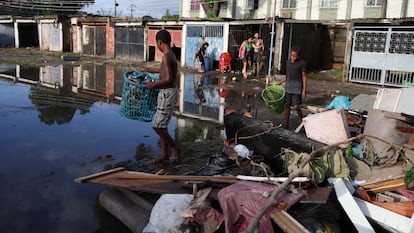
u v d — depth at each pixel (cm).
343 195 342
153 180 374
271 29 1833
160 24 2259
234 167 454
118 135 650
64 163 505
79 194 412
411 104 543
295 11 2309
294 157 405
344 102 733
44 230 338
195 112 879
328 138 504
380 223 327
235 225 296
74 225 349
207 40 2038
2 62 2075
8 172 468
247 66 1800
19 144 582
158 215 309
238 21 1864
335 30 2100
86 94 1083
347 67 1588
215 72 1906
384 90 577
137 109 536
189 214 297
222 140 636
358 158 436
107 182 363
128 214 353
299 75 701
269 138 477
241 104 999
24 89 1141
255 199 302
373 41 1505
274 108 731
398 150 407
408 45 1423
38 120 745
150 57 2434
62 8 4172
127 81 532
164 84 494
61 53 2888
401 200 356
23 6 4172
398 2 1956
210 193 334
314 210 327
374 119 485
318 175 365
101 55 2764
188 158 540
